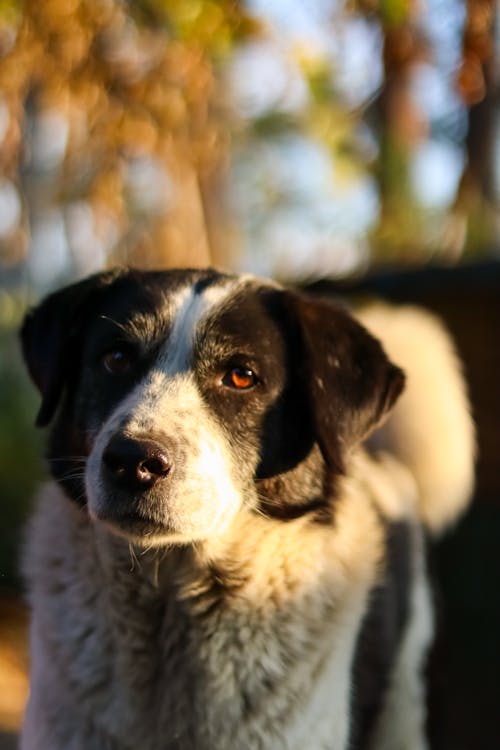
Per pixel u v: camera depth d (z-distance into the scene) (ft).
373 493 3.13
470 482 3.73
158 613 2.62
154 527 2.47
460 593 4.35
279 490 2.68
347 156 7.97
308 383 2.72
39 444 5.47
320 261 5.30
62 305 2.82
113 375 2.66
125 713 2.57
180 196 4.92
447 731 4.21
